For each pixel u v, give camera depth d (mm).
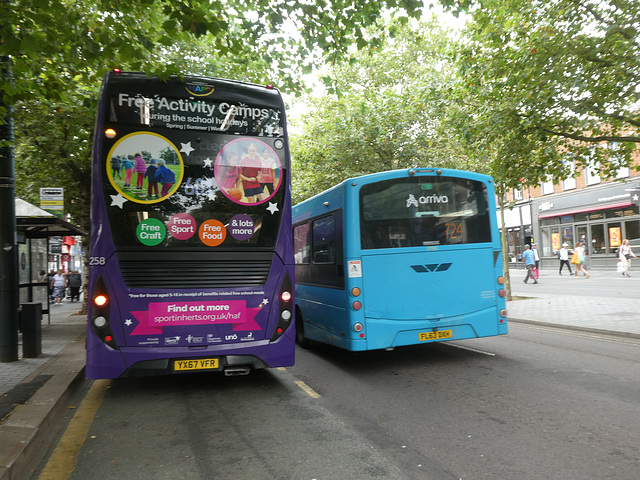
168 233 5723
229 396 6004
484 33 9805
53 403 5219
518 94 9844
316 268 8562
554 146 9664
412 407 5273
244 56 8016
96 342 5492
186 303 5715
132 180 5676
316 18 7176
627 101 9055
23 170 16328
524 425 4531
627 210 27906
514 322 11953
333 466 3752
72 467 3906
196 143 5914
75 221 21391
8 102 6859
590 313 11961
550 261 33438
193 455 4078
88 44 5664
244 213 6016
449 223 7336
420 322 7098
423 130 19891
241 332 5891
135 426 4910
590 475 3438
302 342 9516
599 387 5719
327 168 21859
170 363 5676
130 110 5770
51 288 24172
